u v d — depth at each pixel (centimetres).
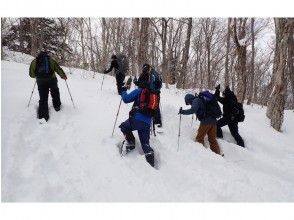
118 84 948
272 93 1135
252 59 2042
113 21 2345
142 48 1341
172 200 478
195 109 667
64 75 694
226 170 599
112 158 561
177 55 2505
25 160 509
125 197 471
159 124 722
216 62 2911
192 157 632
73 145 579
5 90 765
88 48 2458
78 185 479
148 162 567
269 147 866
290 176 711
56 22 2128
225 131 889
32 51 1777
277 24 1119
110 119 718
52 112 684
